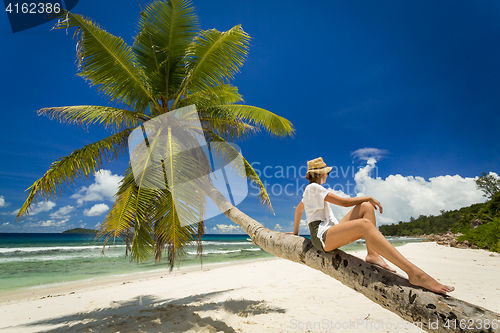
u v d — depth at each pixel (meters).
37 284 9.88
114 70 5.35
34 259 18.28
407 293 1.72
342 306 4.61
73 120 5.84
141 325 4.02
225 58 5.64
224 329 3.67
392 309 1.81
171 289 7.66
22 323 4.99
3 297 7.81
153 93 5.93
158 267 14.16
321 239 2.23
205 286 7.74
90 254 22.02
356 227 1.99
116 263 16.12
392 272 1.93
